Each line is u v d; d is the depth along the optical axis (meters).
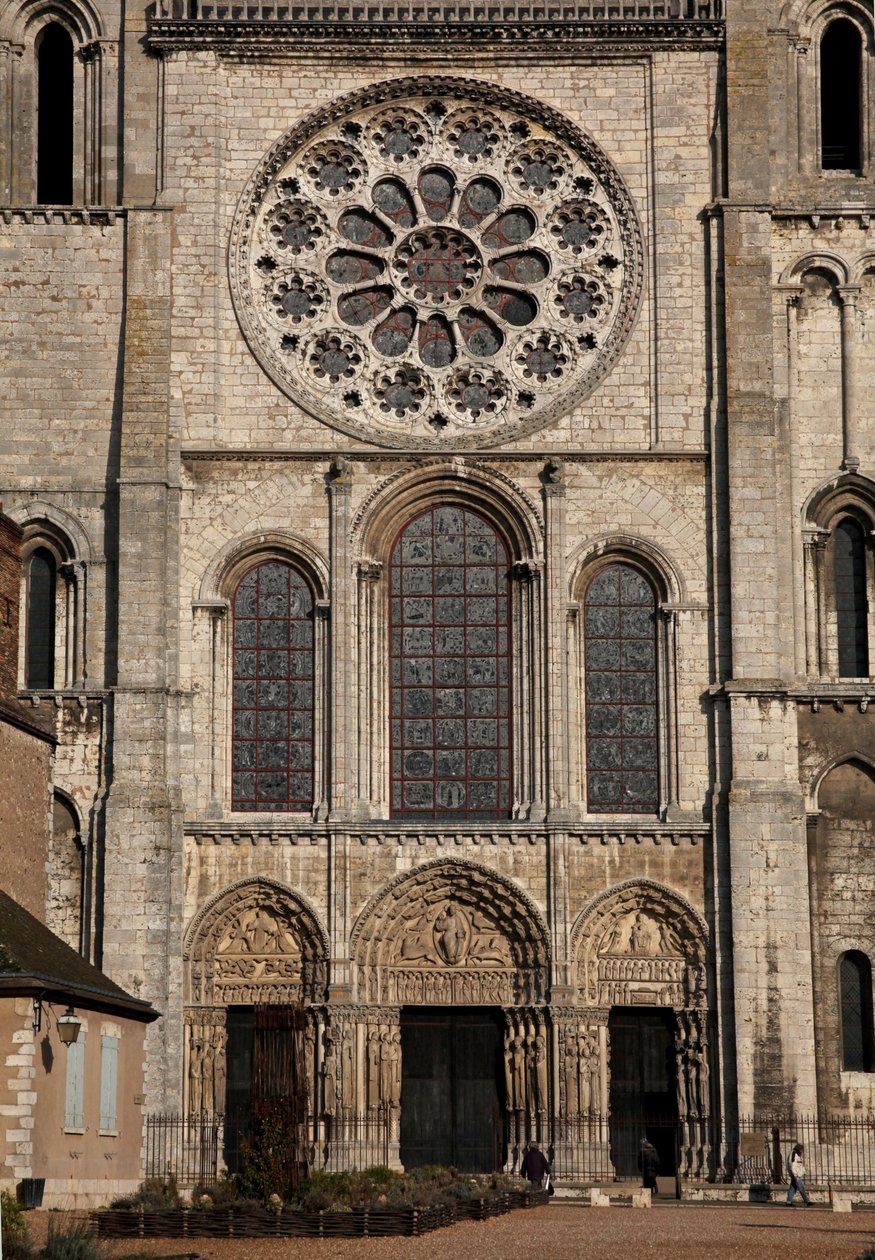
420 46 75.31
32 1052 50.97
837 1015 70.38
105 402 73.38
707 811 71.12
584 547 72.88
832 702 71.62
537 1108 70.06
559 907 70.69
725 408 73.19
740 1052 68.94
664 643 72.31
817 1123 68.62
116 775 70.56
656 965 70.88
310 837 71.31
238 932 71.31
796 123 75.31
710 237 74.12
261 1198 55.47
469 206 75.81
